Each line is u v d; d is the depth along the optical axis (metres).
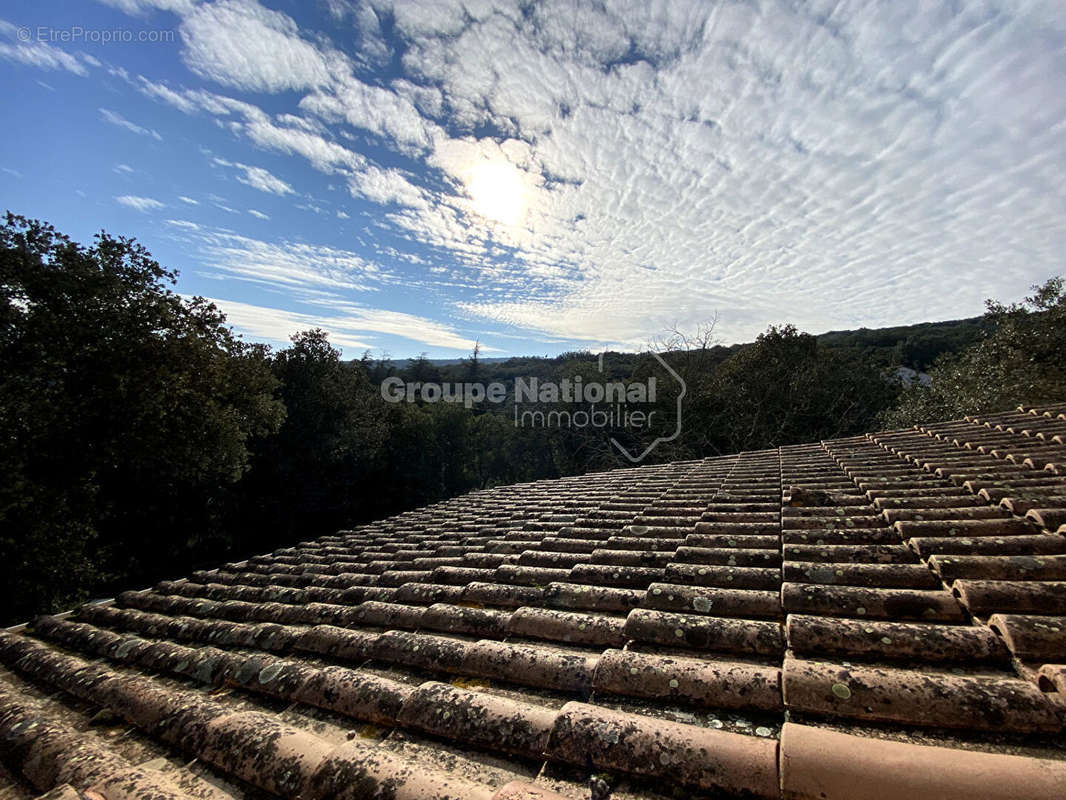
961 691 1.30
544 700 1.70
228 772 1.48
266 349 18.67
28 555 10.80
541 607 2.51
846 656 1.63
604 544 3.49
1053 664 1.38
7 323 9.98
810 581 2.25
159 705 1.88
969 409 14.39
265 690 2.03
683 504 4.62
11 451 9.90
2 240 10.17
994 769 1.02
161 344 12.37
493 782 1.31
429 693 1.67
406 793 1.20
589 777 1.27
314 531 25.03
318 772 1.33
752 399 21.86
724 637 1.84
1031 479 3.35
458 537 4.96
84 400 11.05
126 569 16.88
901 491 3.61
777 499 4.24
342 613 2.96
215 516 20.36
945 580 2.01
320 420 24.80
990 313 15.48
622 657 1.72
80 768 1.48
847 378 22.34
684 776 1.18
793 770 1.09
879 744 1.12
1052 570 1.94
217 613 3.49
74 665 2.51
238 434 15.89
